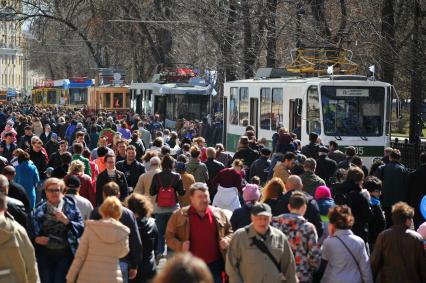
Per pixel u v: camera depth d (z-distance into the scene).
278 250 22.41
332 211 24.94
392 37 81.50
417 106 79.00
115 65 182.12
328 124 64.56
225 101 86.19
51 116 106.62
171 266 10.95
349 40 91.31
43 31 150.12
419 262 24.95
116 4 142.38
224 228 26.00
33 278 22.39
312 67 75.06
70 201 26.84
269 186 29.48
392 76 82.00
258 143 58.00
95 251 23.50
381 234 25.23
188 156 51.69
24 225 27.70
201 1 108.56
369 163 64.94
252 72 103.75
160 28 133.25
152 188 36.50
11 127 61.47
